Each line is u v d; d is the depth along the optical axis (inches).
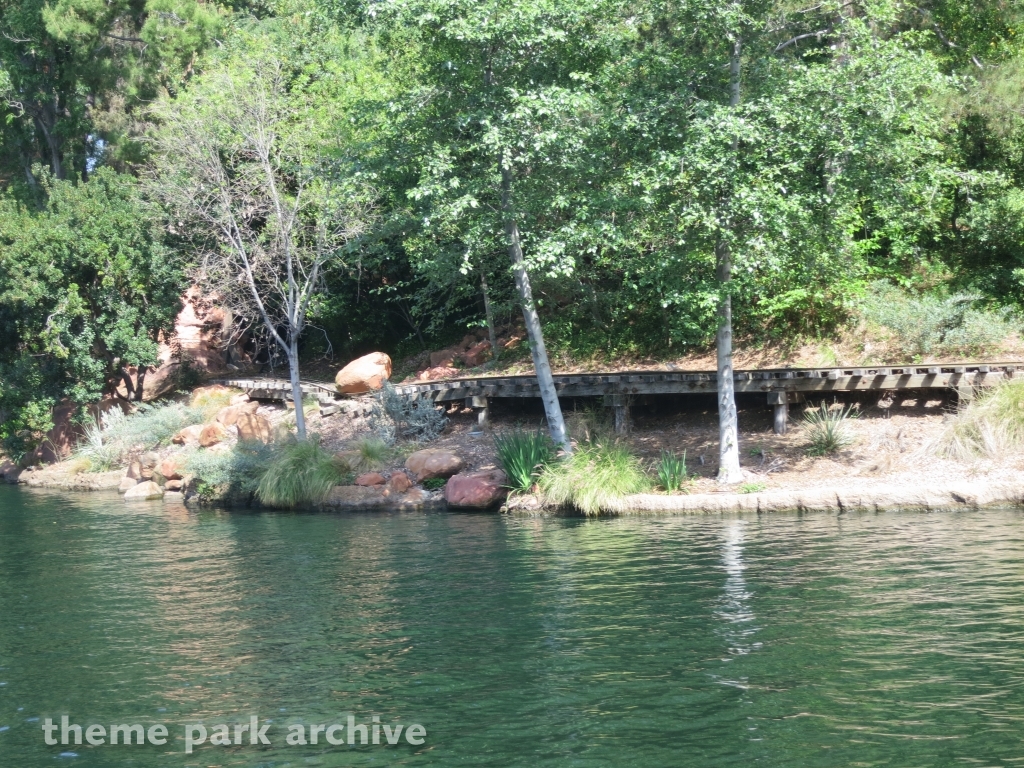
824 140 647.8
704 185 629.0
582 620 390.3
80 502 938.7
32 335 1204.5
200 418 1112.8
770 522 602.5
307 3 1314.0
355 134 1015.6
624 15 763.4
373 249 989.2
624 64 681.6
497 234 767.7
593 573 477.4
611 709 291.4
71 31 1349.7
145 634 400.8
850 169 655.1
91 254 1170.6
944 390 755.4
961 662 318.0
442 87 741.3
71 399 1250.0
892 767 244.7
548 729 278.5
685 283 692.7
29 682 341.1
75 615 440.1
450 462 792.3
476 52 720.3
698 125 622.5
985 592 399.9
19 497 1008.9
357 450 839.7
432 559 536.7
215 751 274.8
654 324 1029.2
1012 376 703.1
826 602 398.3
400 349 1282.0
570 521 658.2
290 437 887.1
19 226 1186.0
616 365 1007.0
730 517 632.4
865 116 652.7
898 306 894.4
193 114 1020.5
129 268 1182.3
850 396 789.9
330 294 1184.8
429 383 939.3
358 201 948.0
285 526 702.5
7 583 523.8
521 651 352.5
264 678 335.3
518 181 747.4
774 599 408.2
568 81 739.4
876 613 378.3
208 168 995.3
